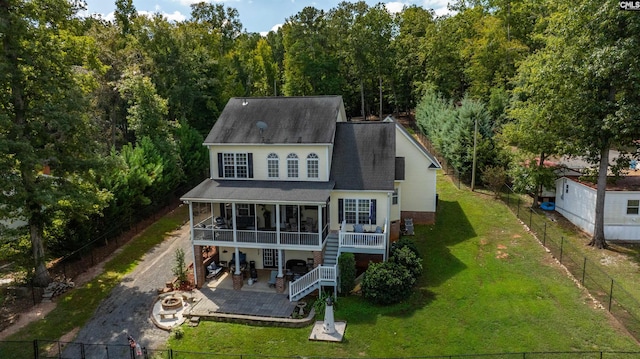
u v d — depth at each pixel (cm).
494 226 3123
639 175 3206
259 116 2906
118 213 3114
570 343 1806
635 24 2295
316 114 2831
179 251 2652
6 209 2189
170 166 3922
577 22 2580
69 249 2750
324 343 1927
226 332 2050
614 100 2602
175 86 5088
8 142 2059
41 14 2339
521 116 3181
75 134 2505
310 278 2333
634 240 2858
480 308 2116
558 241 2820
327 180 2641
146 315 2216
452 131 4291
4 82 2178
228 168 2773
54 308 2283
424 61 6831
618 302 2081
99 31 4756
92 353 1908
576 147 2814
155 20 4938
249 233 2438
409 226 3084
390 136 2842
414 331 1972
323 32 7688
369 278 2236
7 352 1912
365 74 7350
